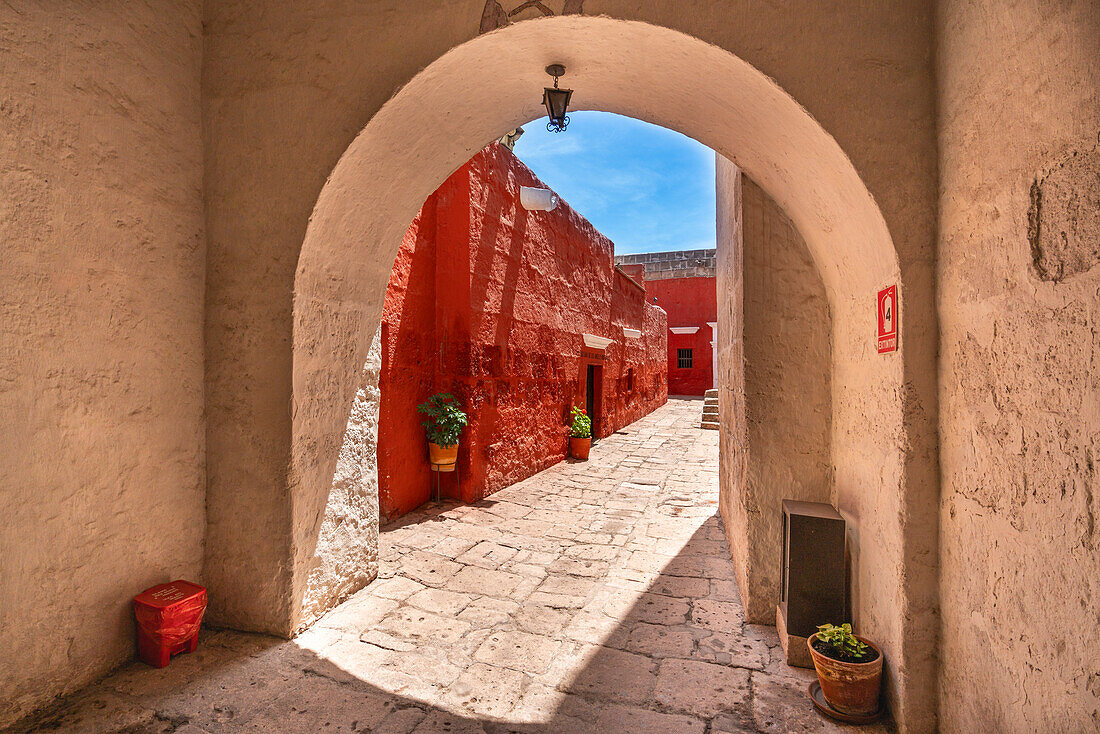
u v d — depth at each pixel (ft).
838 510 10.44
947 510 6.98
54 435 8.11
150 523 9.67
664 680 9.26
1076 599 4.65
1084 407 4.56
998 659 5.84
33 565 7.82
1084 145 4.57
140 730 7.68
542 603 12.52
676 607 12.33
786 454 11.21
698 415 57.52
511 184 25.36
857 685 7.88
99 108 8.84
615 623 11.50
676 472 29.40
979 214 6.23
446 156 12.64
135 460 9.41
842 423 10.18
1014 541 5.55
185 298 10.40
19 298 7.68
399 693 8.80
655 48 8.87
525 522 19.45
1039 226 5.16
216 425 10.72
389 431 18.99
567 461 32.42
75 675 8.41
